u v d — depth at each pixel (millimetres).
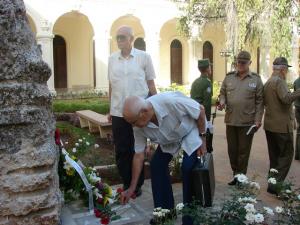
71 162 4434
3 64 3096
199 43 27547
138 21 26641
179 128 3656
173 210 3670
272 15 17344
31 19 22141
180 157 5918
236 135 5871
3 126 3074
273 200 5168
